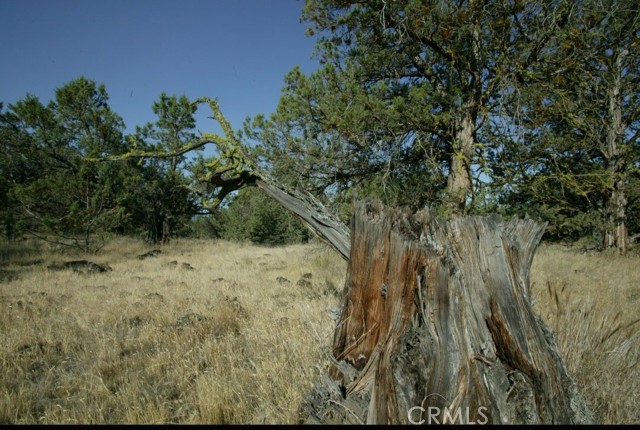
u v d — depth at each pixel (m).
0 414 3.17
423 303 2.25
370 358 2.39
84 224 17.45
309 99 7.62
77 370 4.18
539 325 2.40
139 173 20.52
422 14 7.17
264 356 3.84
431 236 2.41
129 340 4.86
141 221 22.86
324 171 8.01
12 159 18.66
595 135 10.25
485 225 2.31
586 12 7.33
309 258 12.94
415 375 2.14
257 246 24.31
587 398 2.62
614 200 14.66
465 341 2.13
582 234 18.73
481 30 7.62
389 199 8.09
